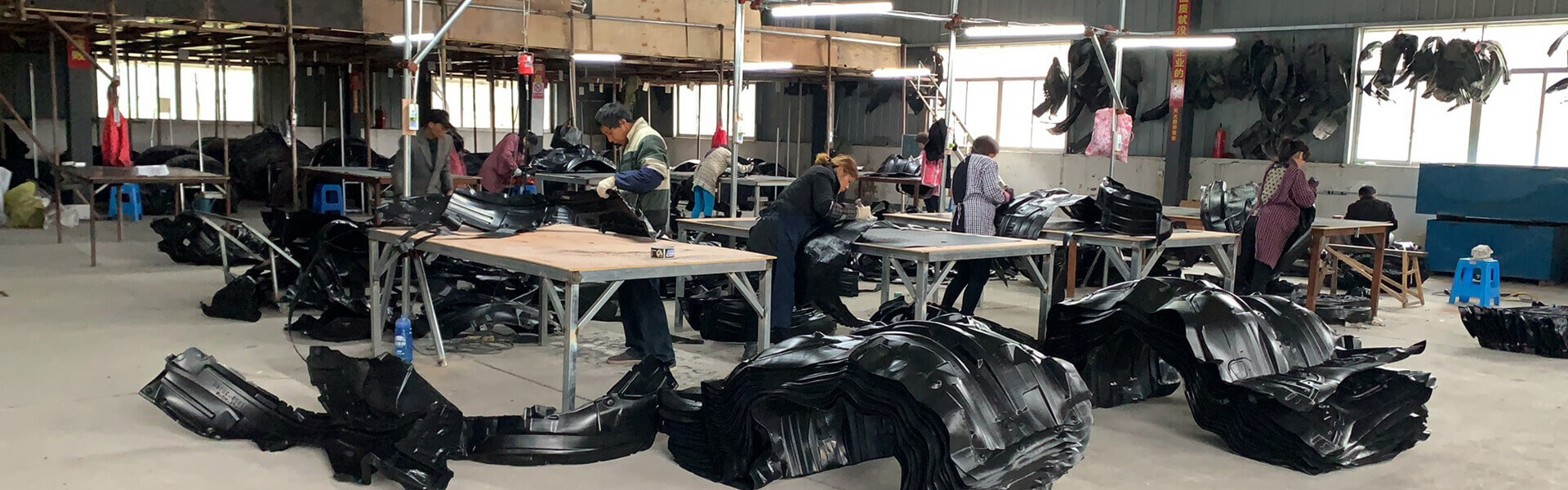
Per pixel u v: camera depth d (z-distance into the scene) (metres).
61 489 3.59
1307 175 12.92
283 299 6.97
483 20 11.38
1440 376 5.95
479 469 3.90
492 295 6.99
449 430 3.91
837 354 3.76
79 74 13.37
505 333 6.43
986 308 8.15
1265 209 7.66
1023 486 3.35
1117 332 4.82
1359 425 4.30
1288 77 12.89
